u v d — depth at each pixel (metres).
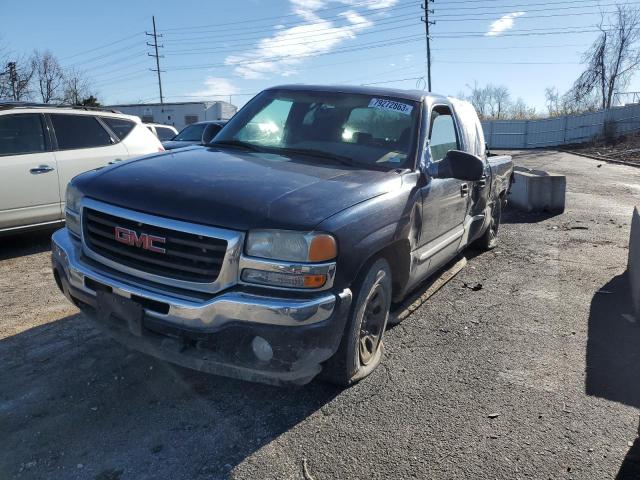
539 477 2.66
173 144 11.79
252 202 2.83
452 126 5.04
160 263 2.85
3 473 2.54
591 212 10.79
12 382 3.32
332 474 2.62
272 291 2.71
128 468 2.61
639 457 2.81
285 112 4.44
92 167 6.88
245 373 2.85
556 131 41.62
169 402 3.17
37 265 6.03
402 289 3.89
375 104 4.33
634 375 3.74
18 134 6.33
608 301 5.25
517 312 4.90
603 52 42.81
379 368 3.70
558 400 3.39
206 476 2.57
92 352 3.73
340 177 3.41
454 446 2.88
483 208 6.14
